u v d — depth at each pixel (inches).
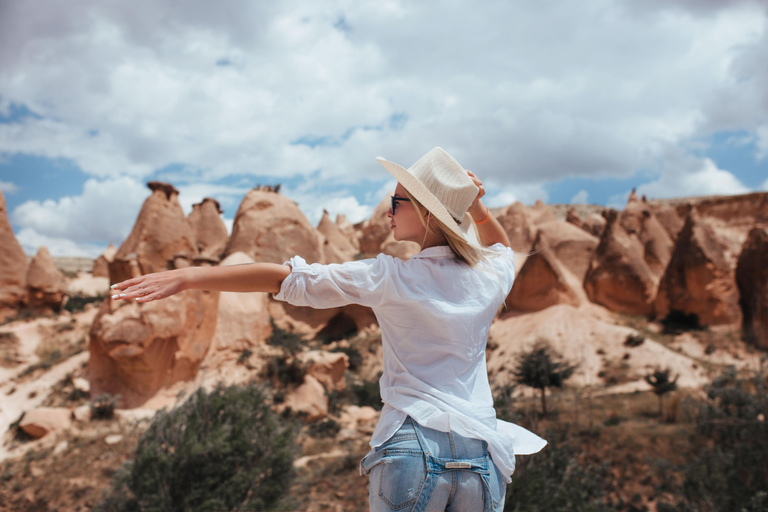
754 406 436.8
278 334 1531.7
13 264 1536.7
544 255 1786.4
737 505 392.8
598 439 799.1
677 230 2361.0
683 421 863.7
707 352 1432.1
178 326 1095.6
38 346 1350.9
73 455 795.4
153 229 1445.6
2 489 718.5
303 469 841.5
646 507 650.2
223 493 461.7
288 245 2010.3
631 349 1428.4
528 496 396.2
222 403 533.6
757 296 1533.0
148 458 457.4
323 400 1209.4
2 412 968.3
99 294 2023.9
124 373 1039.6
